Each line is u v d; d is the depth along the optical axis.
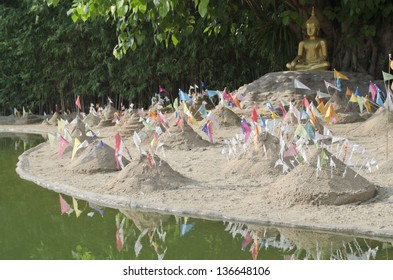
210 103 21.59
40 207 8.95
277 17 19.38
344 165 8.57
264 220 7.55
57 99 27.08
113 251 6.80
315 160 8.55
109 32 23.83
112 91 25.34
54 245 7.09
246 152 10.55
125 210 8.66
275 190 8.53
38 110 27.58
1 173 11.94
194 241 7.09
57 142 16.05
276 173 9.91
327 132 8.78
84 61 25.33
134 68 23.78
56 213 8.59
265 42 19.98
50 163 12.55
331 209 7.91
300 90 17.00
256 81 18.19
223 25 19.27
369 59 19.19
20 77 27.05
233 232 7.45
